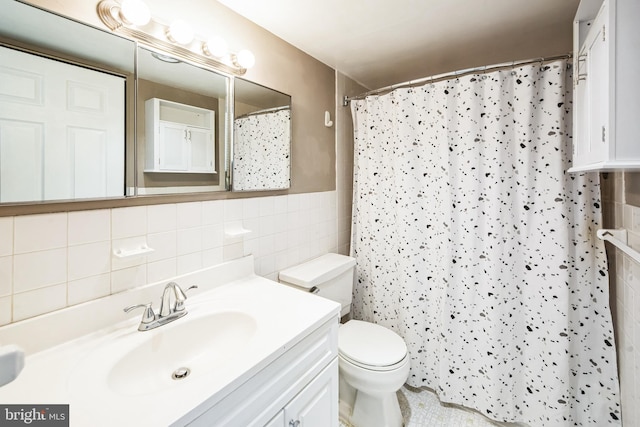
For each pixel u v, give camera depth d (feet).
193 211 3.82
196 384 2.20
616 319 4.24
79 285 2.86
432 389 5.69
